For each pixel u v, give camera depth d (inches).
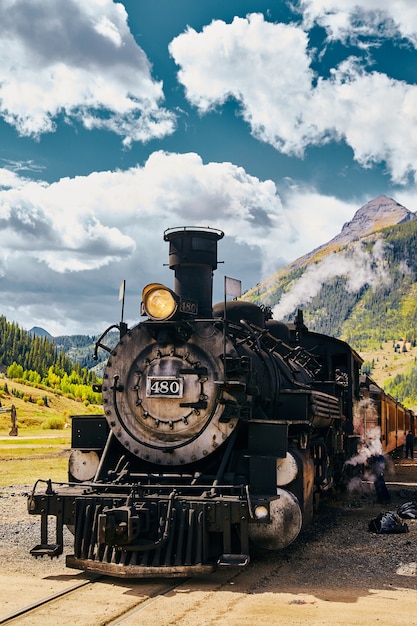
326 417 426.9
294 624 235.9
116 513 292.8
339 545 384.5
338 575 312.8
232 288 356.5
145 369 359.3
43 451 1254.9
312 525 448.5
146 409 355.3
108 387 367.9
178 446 345.4
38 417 3223.4
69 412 4062.5
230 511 298.7
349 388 577.6
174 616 246.1
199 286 406.3
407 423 1403.8
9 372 5231.3
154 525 305.7
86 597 274.5
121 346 368.2
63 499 319.0
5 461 1024.9
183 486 317.7
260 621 239.1
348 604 262.2
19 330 6934.1
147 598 272.5
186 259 407.2
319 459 441.7
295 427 384.2
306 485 353.7
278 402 391.9
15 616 246.4
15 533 436.5
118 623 237.9
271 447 343.9
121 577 304.0
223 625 234.4
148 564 295.3
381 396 818.2
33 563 346.0
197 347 352.2
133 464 369.7
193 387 347.9
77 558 306.5
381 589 287.6
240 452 348.2
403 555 357.1
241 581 301.3
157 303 352.8
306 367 549.0
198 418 345.4
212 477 331.9
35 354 6599.4
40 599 271.6
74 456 391.5
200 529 298.5
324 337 584.7
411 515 493.7
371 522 435.5
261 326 457.7
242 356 350.9
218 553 310.5
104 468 360.2
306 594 277.9
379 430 796.0
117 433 359.9
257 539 333.1
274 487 332.8
